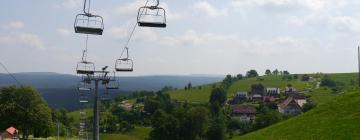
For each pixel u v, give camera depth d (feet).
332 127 153.17
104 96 198.08
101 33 78.38
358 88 195.62
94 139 176.96
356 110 163.32
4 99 381.60
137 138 643.04
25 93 386.11
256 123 560.20
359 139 134.82
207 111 583.17
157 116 588.91
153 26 77.41
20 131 382.83
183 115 575.79
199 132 570.46
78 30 77.82
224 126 577.02
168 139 568.41
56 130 537.24
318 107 187.62
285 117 559.38
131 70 161.68
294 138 155.53
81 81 189.06
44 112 387.96
